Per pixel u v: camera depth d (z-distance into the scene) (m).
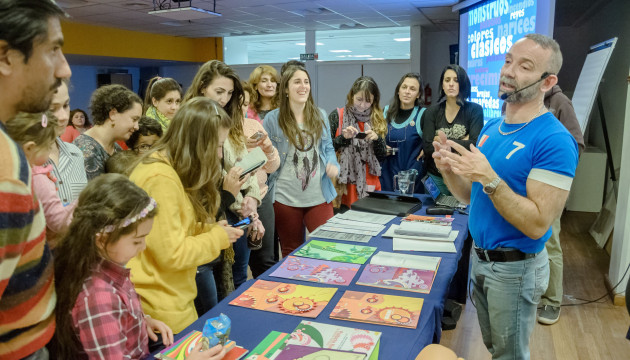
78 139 2.12
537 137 1.54
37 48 0.67
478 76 5.03
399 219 2.50
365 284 1.66
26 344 0.75
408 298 1.53
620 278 3.28
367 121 3.45
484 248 1.72
